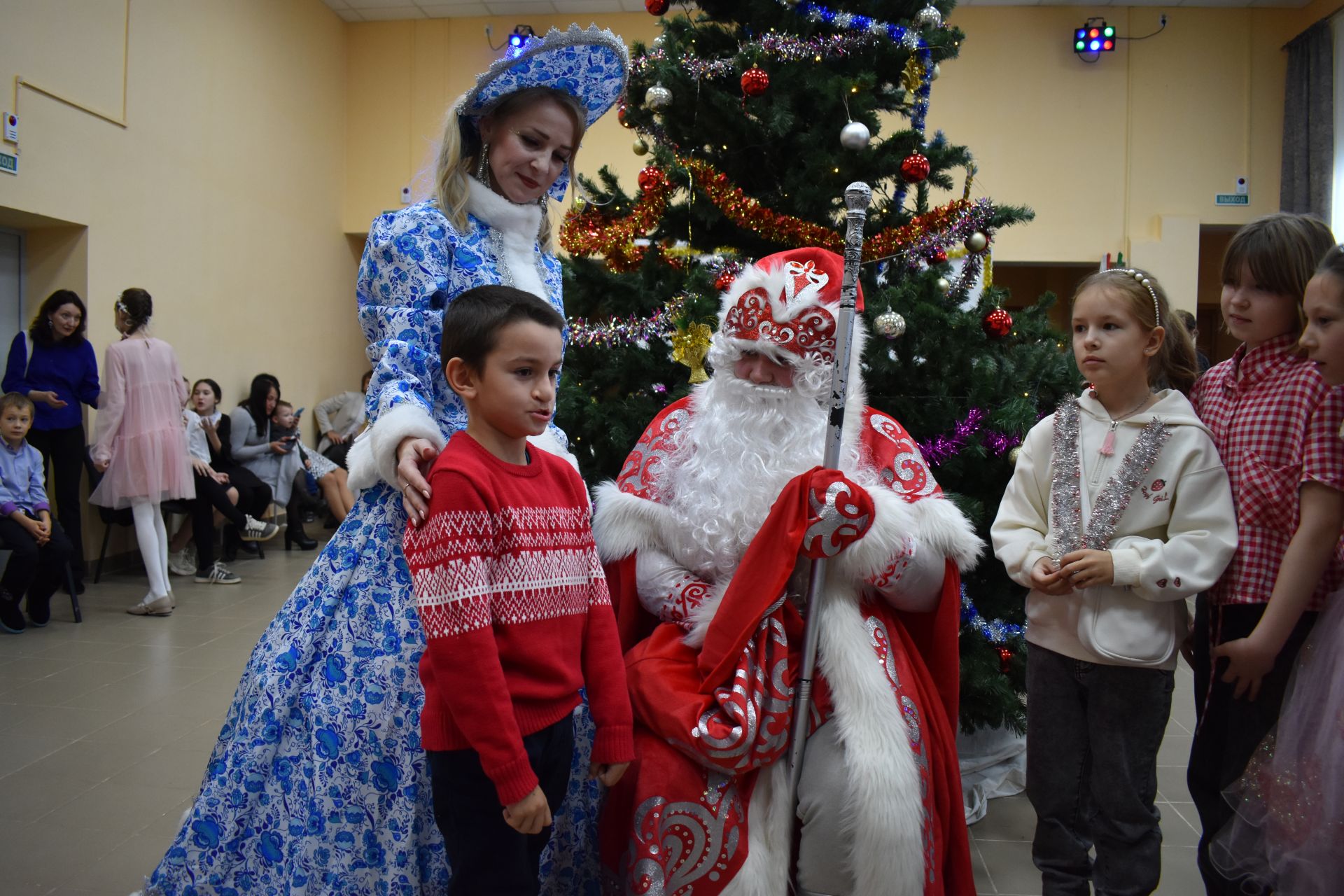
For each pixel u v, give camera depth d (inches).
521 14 366.3
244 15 306.2
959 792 71.3
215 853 64.5
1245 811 69.3
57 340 213.3
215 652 169.8
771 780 67.6
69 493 213.8
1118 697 72.4
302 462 287.1
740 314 75.7
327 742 64.6
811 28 115.6
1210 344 406.6
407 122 375.9
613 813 68.6
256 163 315.6
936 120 348.5
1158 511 71.5
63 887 87.0
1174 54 346.6
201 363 286.5
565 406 112.3
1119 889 71.7
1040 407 113.4
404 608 67.1
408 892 63.7
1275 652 67.0
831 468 69.0
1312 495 66.1
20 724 131.0
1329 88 322.7
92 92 237.5
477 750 54.2
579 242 119.1
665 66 112.6
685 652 72.2
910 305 106.0
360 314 73.9
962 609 105.1
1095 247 349.1
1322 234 71.9
